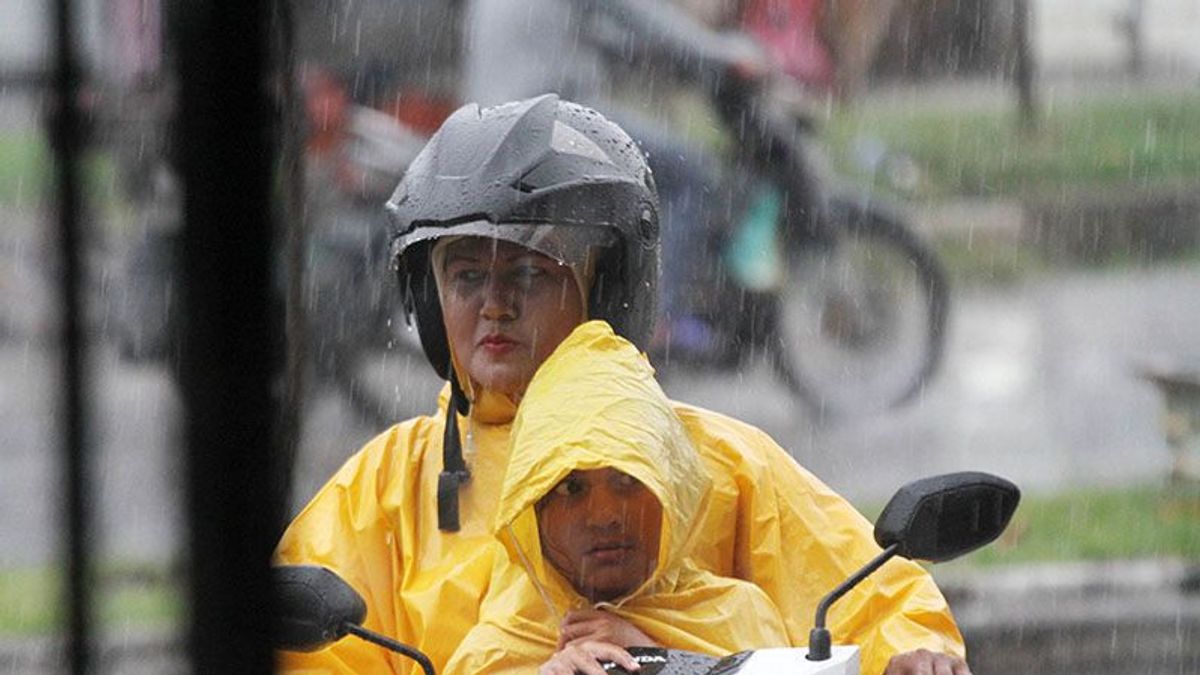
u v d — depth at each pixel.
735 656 10.90
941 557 11.15
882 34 38.34
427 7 27.94
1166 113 37.88
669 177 24.98
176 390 13.26
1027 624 20.20
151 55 21.03
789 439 24.98
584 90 24.39
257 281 13.44
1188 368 22.81
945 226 33.41
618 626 11.16
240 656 12.09
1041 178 35.06
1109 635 20.22
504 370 11.98
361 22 28.14
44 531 20.77
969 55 39.38
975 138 36.28
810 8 33.72
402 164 26.14
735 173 25.30
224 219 13.47
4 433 23.11
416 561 12.25
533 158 11.91
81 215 11.54
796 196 25.50
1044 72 39.88
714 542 12.16
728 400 25.52
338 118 26.25
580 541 11.12
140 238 21.69
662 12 24.91
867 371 25.91
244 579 12.27
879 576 12.10
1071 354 28.53
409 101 27.97
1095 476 23.80
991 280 32.06
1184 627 20.31
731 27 32.53
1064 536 21.78
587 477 11.05
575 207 11.90
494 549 12.04
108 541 18.84
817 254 25.78
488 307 11.98
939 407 26.17
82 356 11.47
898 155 33.75
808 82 33.72
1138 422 25.64
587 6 24.34
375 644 12.00
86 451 11.59
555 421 10.91
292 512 13.70
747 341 25.41
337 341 23.11
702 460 11.80
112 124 21.39
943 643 11.95
